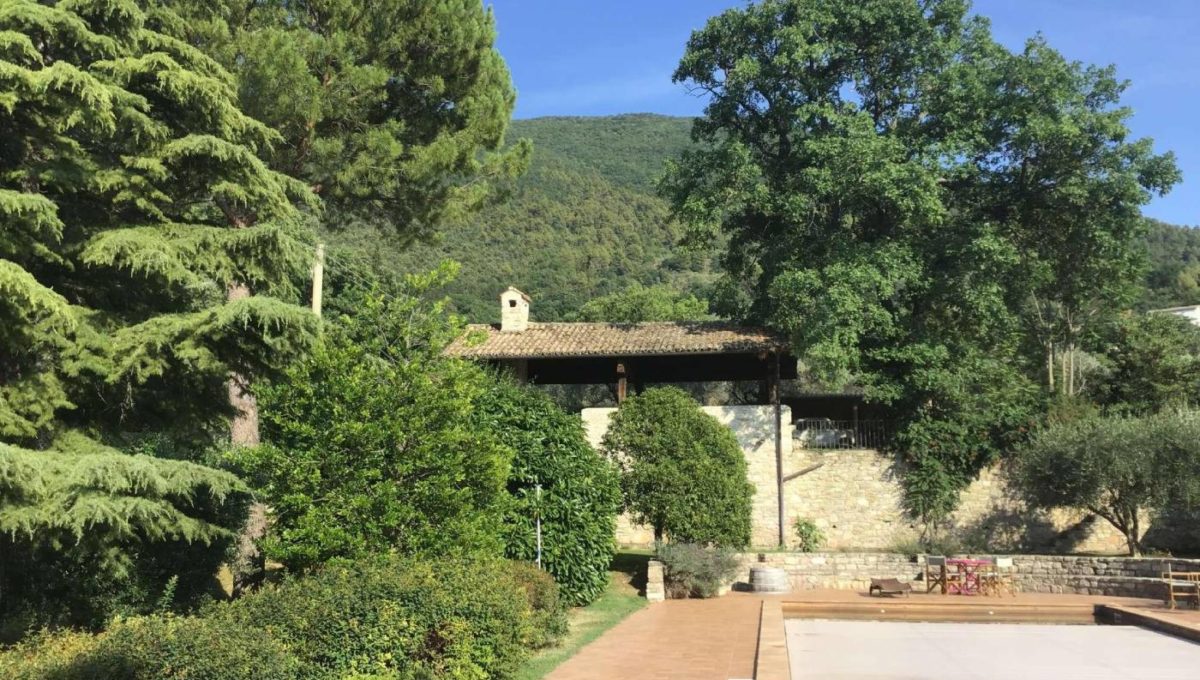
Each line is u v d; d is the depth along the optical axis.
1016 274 25.80
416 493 10.84
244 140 10.86
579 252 78.38
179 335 9.20
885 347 24.72
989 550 23.81
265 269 10.20
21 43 7.96
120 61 9.02
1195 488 18.80
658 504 18.52
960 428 24.00
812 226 25.94
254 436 16.33
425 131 19.28
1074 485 20.11
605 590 17.28
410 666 8.05
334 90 17.06
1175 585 16.31
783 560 20.25
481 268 70.00
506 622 8.95
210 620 7.12
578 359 25.64
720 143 27.78
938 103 25.27
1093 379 29.00
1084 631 14.34
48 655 6.76
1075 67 24.86
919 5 25.80
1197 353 30.91
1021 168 25.69
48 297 7.62
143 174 9.57
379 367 11.20
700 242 26.53
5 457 6.85
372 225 20.89
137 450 9.80
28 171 8.87
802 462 24.80
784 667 9.91
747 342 23.77
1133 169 24.45
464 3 18.81
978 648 12.45
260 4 17.27
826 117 24.52
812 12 24.98
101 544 8.69
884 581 18.23
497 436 13.88
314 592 8.15
